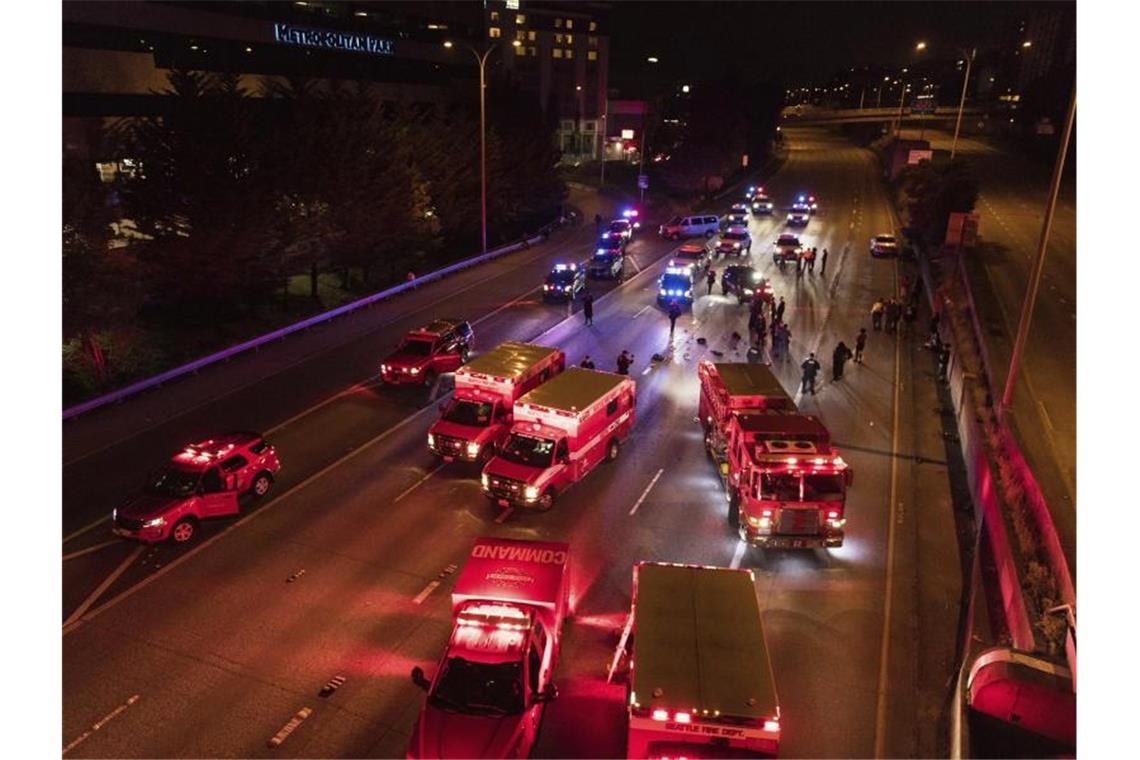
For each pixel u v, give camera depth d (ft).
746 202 262.06
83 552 57.93
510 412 74.33
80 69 139.33
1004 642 47.19
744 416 61.72
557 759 39.68
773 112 358.43
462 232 180.34
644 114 414.41
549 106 249.96
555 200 230.48
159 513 57.77
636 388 95.45
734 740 33.37
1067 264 151.94
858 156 376.68
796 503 55.67
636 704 33.68
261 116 120.78
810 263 154.40
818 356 107.55
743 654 36.58
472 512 65.10
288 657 47.09
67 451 74.90
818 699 44.32
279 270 120.57
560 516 64.75
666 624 38.42
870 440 80.69
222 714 42.39
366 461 74.23
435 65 253.44
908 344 113.50
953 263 150.82
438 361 95.81
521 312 129.49
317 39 201.77
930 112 533.55
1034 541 51.06
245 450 64.59
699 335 117.60
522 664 39.65
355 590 53.98
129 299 92.48
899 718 43.04
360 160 128.67
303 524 62.64
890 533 62.69
